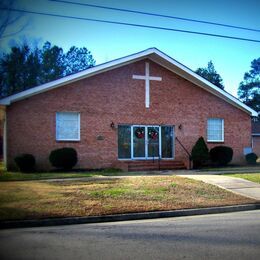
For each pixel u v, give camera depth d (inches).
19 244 311.9
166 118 960.3
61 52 1909.4
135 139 930.1
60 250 291.0
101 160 889.5
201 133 998.4
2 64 1609.3
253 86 2596.0
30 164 796.6
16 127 823.7
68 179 667.4
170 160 954.1
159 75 957.8
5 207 449.4
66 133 864.3
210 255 276.5
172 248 295.4
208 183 644.7
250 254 278.8
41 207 454.9
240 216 454.3
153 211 460.8
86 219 424.8
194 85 995.9
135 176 714.2
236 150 1041.5
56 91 856.3
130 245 305.7
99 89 894.4
